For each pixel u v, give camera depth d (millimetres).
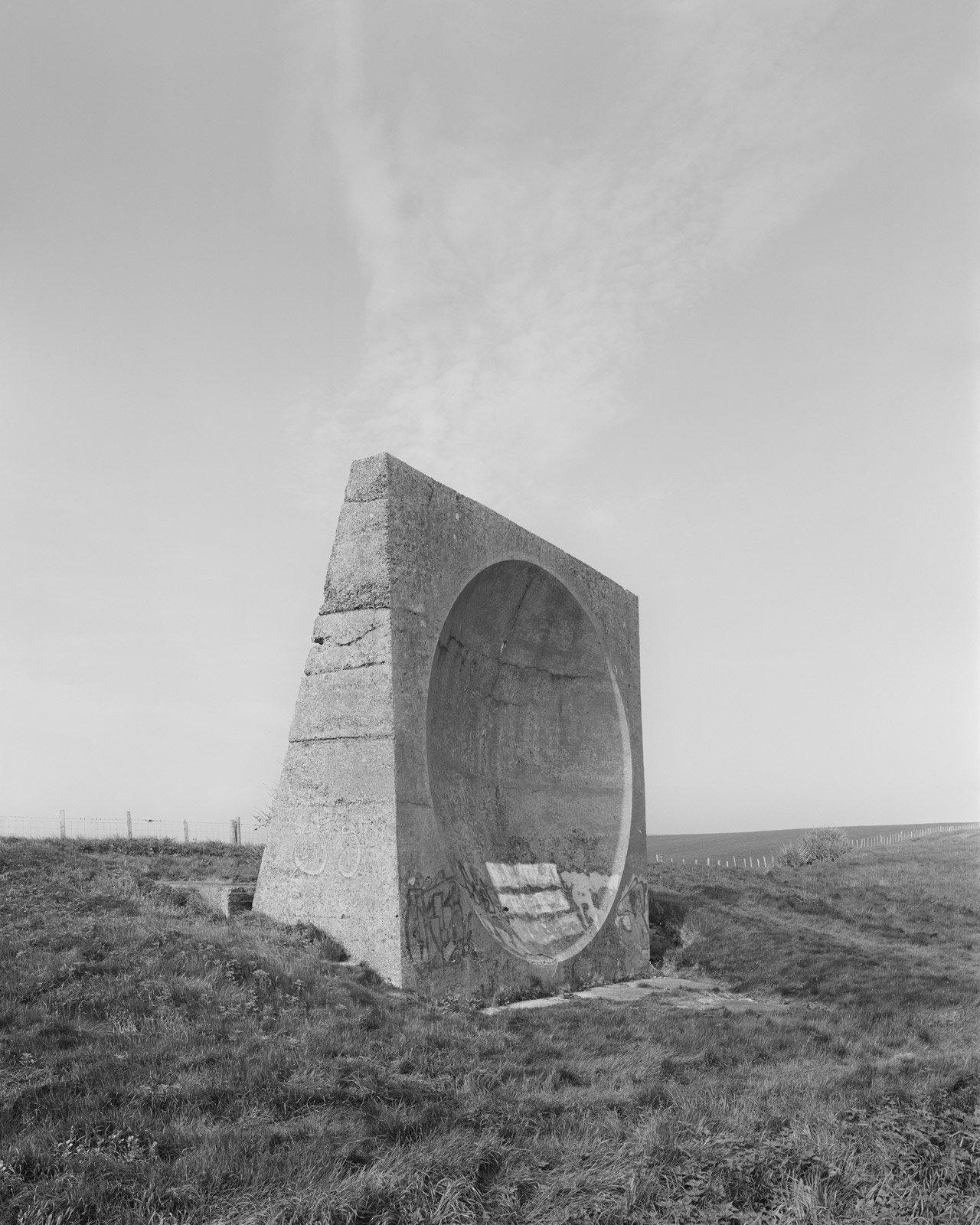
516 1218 6527
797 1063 11102
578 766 20859
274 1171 6609
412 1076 9078
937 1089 9297
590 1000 15703
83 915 12898
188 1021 9773
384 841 13812
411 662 14742
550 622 19766
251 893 15219
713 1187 7039
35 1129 6906
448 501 16312
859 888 30672
